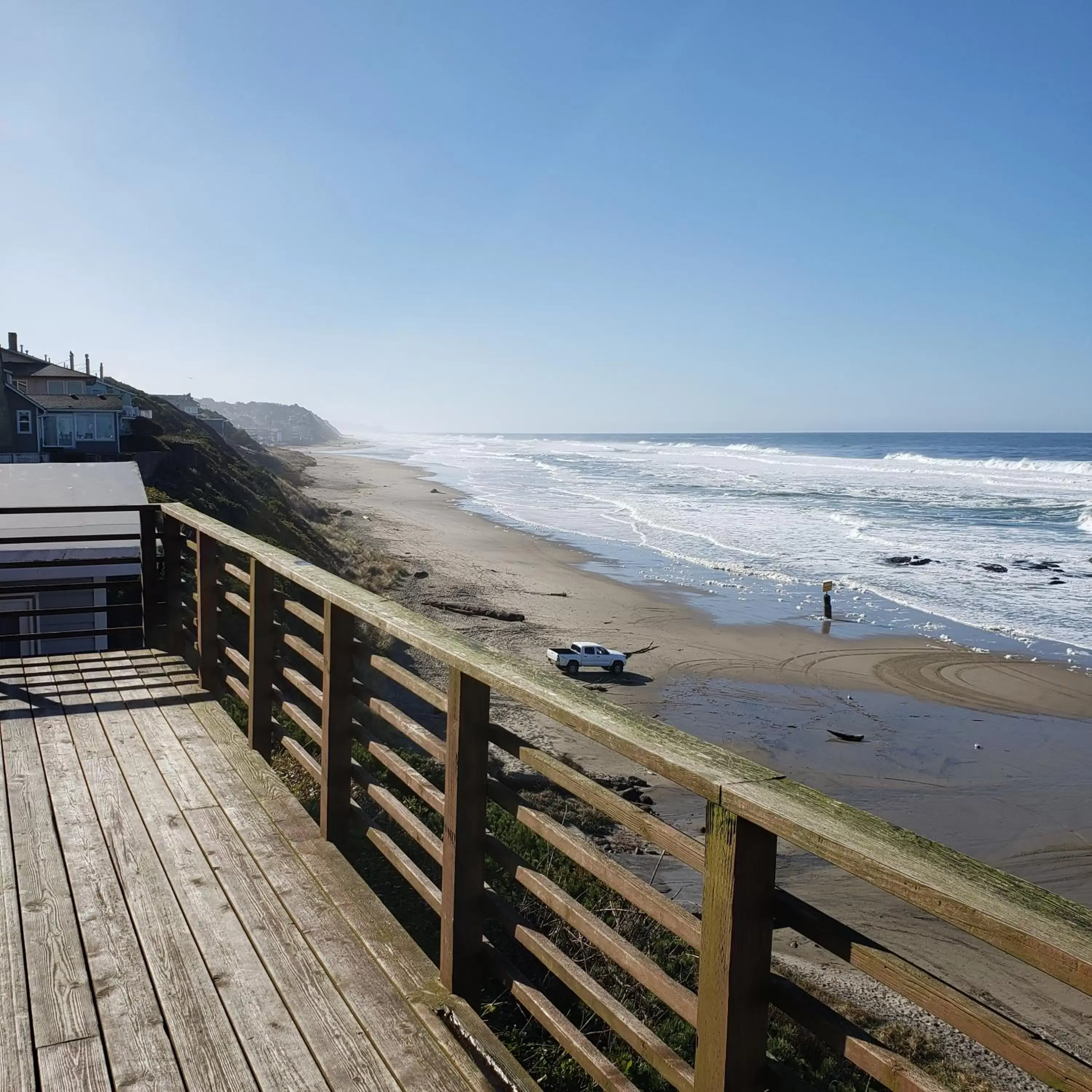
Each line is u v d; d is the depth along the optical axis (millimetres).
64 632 6605
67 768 4492
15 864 3498
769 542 39000
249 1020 2562
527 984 2508
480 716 2654
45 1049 2430
